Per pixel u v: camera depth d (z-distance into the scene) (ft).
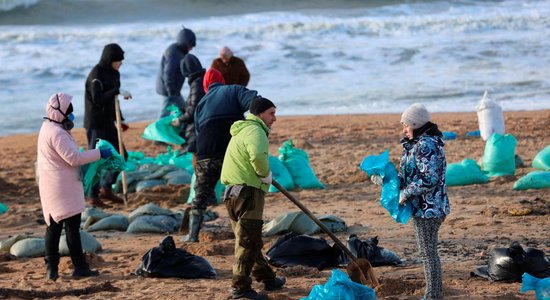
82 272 76.64
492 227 91.76
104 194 115.85
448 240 86.69
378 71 238.27
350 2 357.41
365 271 67.36
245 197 65.31
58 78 239.71
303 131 170.60
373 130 169.78
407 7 346.74
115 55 110.63
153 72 242.78
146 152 156.97
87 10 352.28
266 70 243.60
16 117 201.16
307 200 112.88
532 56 247.70
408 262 78.23
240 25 311.47
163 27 310.04
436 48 263.29
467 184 117.80
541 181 111.75
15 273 80.12
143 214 100.94
